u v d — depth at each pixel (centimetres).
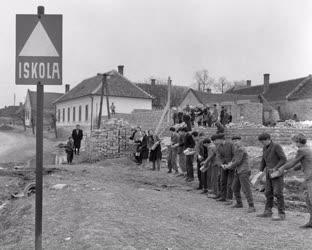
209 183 1460
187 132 1872
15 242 838
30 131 7600
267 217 1105
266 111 5647
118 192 1320
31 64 586
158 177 1870
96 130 2750
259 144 2441
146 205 1148
